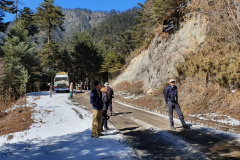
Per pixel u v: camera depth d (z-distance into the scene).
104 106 6.80
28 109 12.76
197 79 11.62
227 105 8.69
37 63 34.66
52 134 6.64
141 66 25.56
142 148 4.98
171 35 18.38
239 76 8.85
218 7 13.35
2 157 4.47
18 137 6.43
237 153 4.34
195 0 16.34
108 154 4.35
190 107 10.05
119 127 7.60
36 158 4.31
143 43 30.91
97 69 59.12
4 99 17.88
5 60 27.30
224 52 11.09
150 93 16.56
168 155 4.40
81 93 28.52
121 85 27.25
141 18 28.88
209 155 4.28
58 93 28.73
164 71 17.20
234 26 11.58
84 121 8.52
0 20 33.78
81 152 4.59
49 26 44.53
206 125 7.43
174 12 18.59
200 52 13.15
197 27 15.54
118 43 51.78
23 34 33.34
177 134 6.25
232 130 6.28
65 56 54.56
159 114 10.73
